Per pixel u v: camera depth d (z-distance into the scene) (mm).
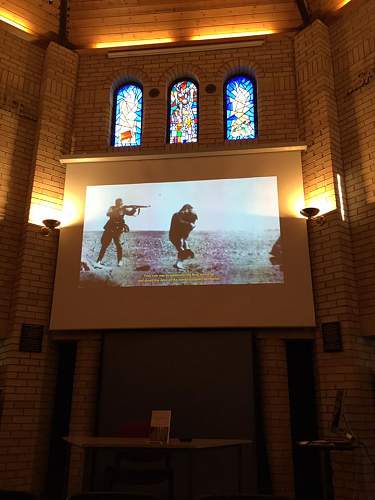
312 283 5746
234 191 6180
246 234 5992
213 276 5879
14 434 5457
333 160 5973
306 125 6344
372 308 5457
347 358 5285
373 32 6113
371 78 5984
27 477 5418
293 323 5574
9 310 5996
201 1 6898
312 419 5777
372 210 5688
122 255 6113
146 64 7066
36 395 5699
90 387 5766
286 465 5254
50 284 6133
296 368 5969
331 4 6512
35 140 6637
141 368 5711
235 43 6922
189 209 6191
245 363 5539
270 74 6746
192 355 5680
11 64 6727
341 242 5676
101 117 6887
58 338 5977
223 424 5371
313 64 6457
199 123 6703
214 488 5184
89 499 2031
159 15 7031
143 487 5215
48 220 6070
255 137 6676
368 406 5227
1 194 6273
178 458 5285
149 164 6441
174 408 5512
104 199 6375
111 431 5508
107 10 7074
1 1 6691
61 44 7074
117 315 5883
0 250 6109
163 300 5875
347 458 5062
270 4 6797
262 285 5762
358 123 6039
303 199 6016
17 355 5695
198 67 6941
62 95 6855
